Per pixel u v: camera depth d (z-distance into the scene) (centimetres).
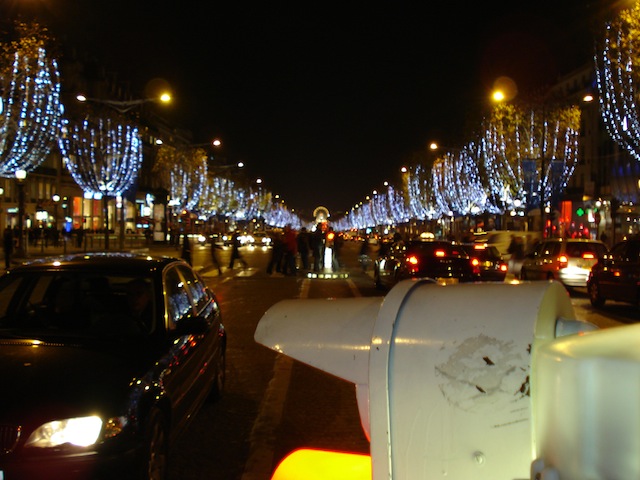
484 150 5134
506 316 192
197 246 6862
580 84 6341
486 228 6300
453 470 191
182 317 642
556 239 2375
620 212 4638
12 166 3500
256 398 816
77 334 576
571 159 4447
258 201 16688
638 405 132
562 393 147
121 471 438
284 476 258
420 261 1984
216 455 610
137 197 8719
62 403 442
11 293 661
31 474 421
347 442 650
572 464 143
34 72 3244
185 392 579
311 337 238
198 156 8494
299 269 3384
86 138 4803
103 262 650
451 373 193
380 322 209
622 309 1839
